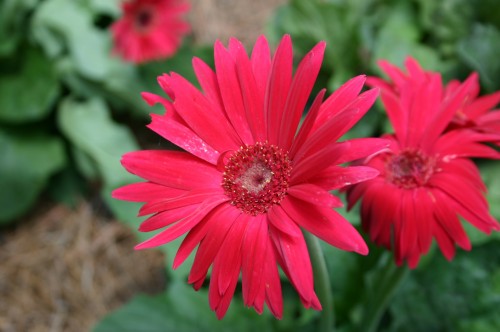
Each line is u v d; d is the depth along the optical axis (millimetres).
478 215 391
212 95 375
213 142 371
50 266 667
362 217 407
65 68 711
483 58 601
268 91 367
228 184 370
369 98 347
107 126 688
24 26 719
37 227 699
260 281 351
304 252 348
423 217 396
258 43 373
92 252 674
